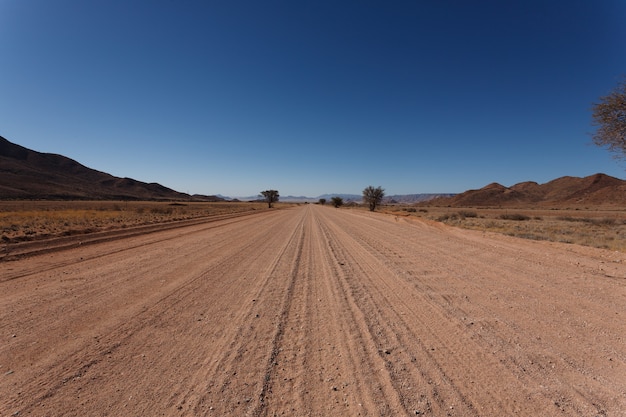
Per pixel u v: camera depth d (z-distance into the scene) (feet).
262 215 140.46
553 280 25.43
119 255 36.86
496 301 20.29
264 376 11.62
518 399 10.12
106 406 9.86
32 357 13.01
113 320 17.10
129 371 11.97
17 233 49.62
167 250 40.68
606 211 255.09
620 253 36.29
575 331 15.48
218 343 14.43
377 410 9.61
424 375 11.62
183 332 15.61
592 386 10.85
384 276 27.37
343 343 14.39
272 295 21.90
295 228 74.43
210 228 71.82
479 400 10.09
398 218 107.86
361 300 20.77
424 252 39.83
